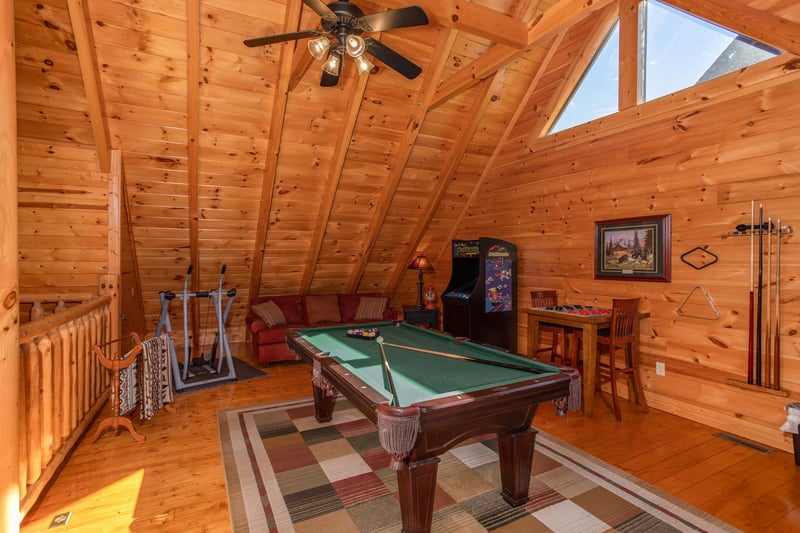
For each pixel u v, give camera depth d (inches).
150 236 184.9
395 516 82.6
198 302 220.7
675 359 135.0
